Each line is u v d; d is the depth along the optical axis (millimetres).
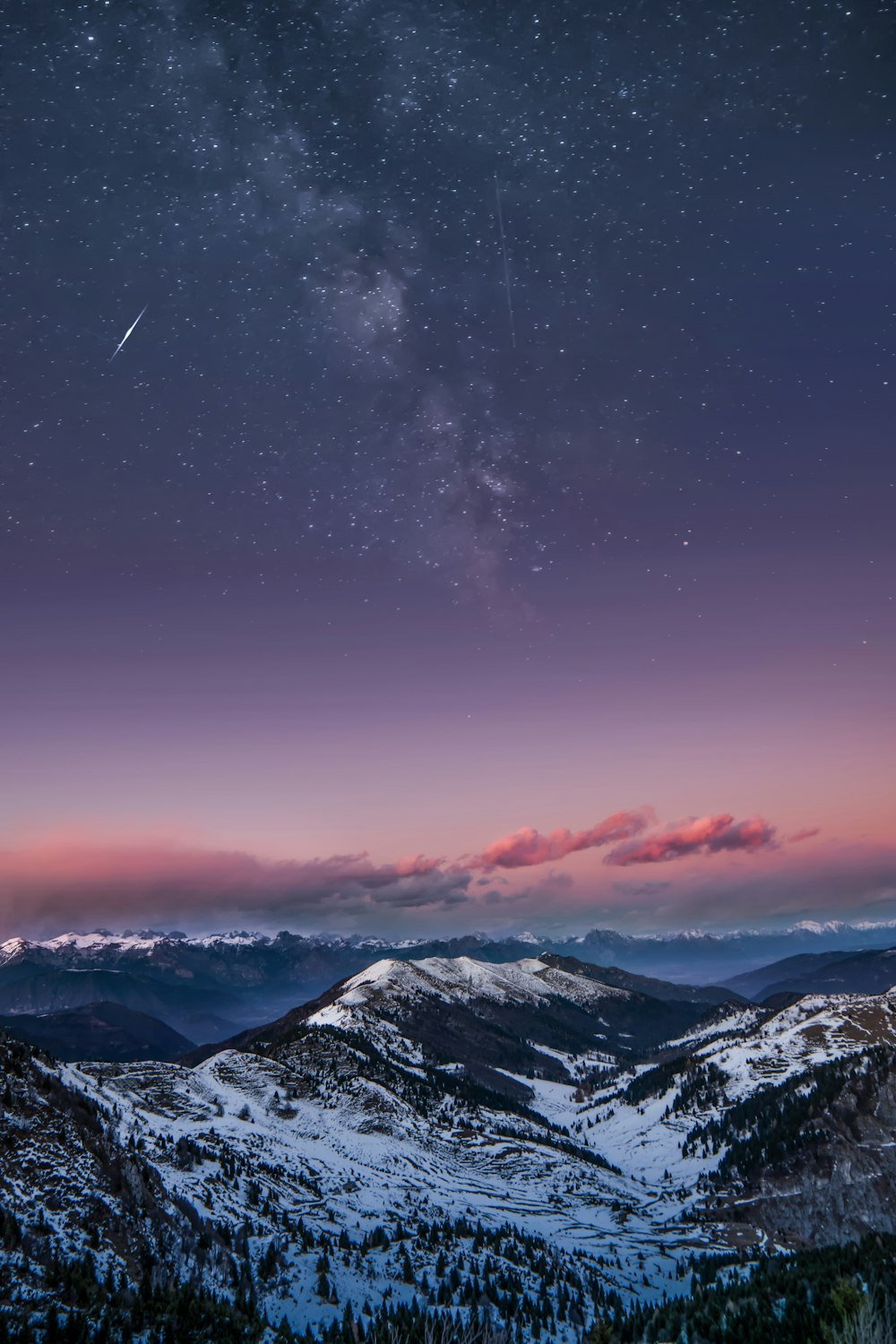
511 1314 193750
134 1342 102875
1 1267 105938
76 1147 145500
